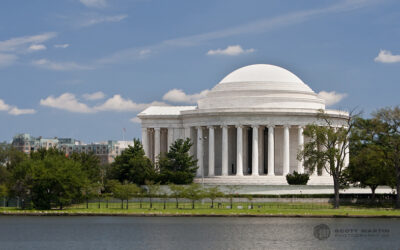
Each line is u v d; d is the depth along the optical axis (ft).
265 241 351.25
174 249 335.26
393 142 465.06
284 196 491.31
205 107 593.83
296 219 422.00
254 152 550.36
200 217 433.89
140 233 377.09
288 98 571.69
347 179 488.85
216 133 583.58
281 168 569.23
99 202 481.46
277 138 570.87
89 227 399.85
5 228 398.21
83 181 472.85
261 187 508.12
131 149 565.53
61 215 447.01
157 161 586.86
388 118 471.21
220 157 582.35
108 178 591.78
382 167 467.52
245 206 474.08
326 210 451.12
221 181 543.39
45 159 476.95
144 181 543.39
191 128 592.60
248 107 551.59
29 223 416.87
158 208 469.98
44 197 461.37
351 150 557.74
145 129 614.75
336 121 568.41
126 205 492.13
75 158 578.66
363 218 422.00
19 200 496.23
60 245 347.36
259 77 584.81
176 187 472.44
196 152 593.42
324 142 471.21
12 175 479.00
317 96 602.44
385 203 487.61
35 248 341.00
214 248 336.70
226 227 393.29
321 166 467.93
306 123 554.05
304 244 344.28
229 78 602.85
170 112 622.54
